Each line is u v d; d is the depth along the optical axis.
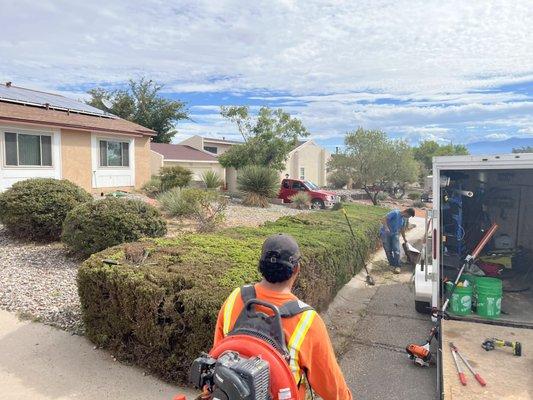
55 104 19.05
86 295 4.70
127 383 4.09
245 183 19.06
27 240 9.37
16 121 14.88
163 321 4.18
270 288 1.96
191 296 4.04
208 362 1.76
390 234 9.88
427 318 6.64
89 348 4.67
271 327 1.80
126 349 4.48
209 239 6.25
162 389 4.04
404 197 38.06
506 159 5.08
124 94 40.97
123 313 4.41
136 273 4.48
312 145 40.66
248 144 24.94
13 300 5.82
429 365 4.97
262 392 1.64
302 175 39.41
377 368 4.93
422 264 6.91
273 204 22.06
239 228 7.77
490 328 5.04
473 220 6.67
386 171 31.84
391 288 8.45
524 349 4.46
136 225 7.80
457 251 6.22
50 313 5.45
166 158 26.39
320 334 1.85
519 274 6.57
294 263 1.95
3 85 19.50
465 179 6.64
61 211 9.26
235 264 4.99
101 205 7.88
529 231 6.65
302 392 1.82
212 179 20.52
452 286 5.47
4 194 9.32
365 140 31.98
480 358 4.27
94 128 17.89
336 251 6.97
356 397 4.29
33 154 15.88
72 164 17.39
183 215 12.16
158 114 41.06
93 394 3.89
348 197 32.44
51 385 3.99
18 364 4.31
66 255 8.15
